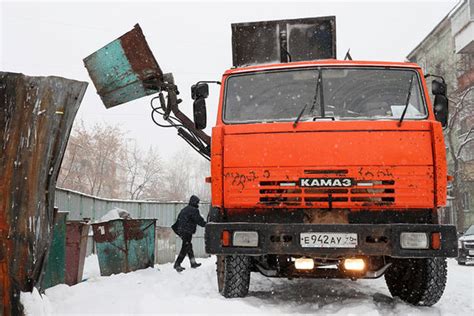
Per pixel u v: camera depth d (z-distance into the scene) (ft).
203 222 34.37
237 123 19.20
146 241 32.17
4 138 13.91
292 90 19.52
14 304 13.15
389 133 17.24
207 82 20.43
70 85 14.44
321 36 25.30
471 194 96.63
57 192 39.63
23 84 14.25
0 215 13.51
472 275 35.76
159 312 16.05
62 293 20.53
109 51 26.45
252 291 22.57
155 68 26.32
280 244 16.88
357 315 16.14
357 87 19.36
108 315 15.79
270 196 17.20
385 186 16.94
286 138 17.44
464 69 99.04
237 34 25.32
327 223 17.20
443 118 19.27
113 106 27.48
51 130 14.14
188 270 33.60
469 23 93.66
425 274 18.53
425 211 17.24
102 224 31.14
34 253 13.56
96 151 157.17
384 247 16.61
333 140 17.28
